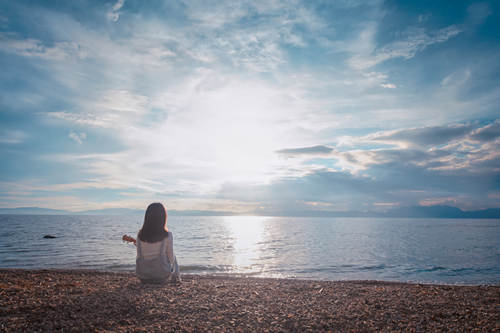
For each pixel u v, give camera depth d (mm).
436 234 65625
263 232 71438
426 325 4445
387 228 102562
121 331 3914
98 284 7387
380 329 4273
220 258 21891
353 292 7184
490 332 4145
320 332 4137
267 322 4520
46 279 8289
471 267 18828
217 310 5082
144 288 6746
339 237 52875
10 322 4137
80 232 51875
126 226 80062
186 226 104625
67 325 4090
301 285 8547
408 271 17281
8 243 30203
